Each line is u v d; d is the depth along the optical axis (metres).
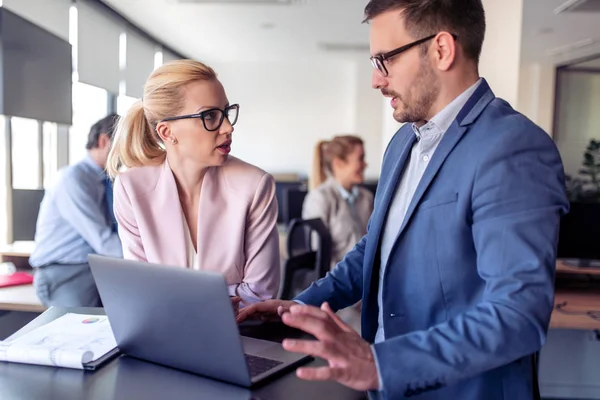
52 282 2.59
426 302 0.95
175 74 1.21
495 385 0.93
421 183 0.95
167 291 0.82
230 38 6.17
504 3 2.55
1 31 2.71
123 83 5.23
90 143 2.73
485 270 0.82
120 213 1.35
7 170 3.06
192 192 1.35
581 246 2.51
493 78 2.63
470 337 0.75
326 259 2.29
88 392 0.83
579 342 2.78
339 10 4.88
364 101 7.76
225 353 0.83
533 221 0.79
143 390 0.84
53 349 0.96
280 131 8.06
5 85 2.75
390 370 0.72
